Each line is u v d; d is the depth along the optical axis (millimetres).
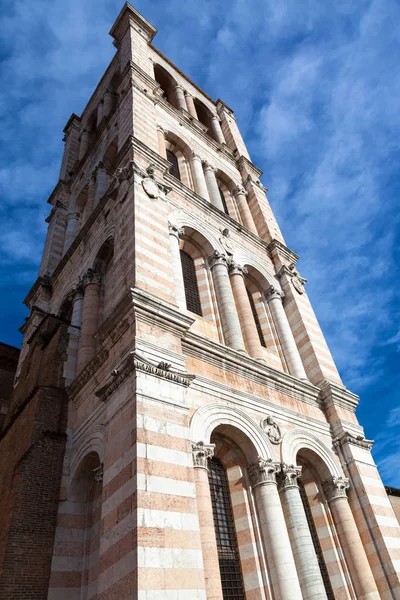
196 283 19547
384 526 15617
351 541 15094
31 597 10992
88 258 20781
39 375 17000
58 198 30766
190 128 28891
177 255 18047
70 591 11648
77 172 30688
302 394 17828
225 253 20781
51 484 13102
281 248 24766
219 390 14266
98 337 14055
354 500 16375
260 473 13578
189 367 13906
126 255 15648
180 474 10406
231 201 28281
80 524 12867
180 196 20891
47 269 25891
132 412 10859
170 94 34594
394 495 25219
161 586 8547
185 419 11539
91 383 14375
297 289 23156
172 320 13398
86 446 13359
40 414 14453
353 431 18062
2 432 16984
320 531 15594
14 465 14422
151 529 9125
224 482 13984
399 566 14797
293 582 11789
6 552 11297
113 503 10156
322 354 20469
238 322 18156
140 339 12297
